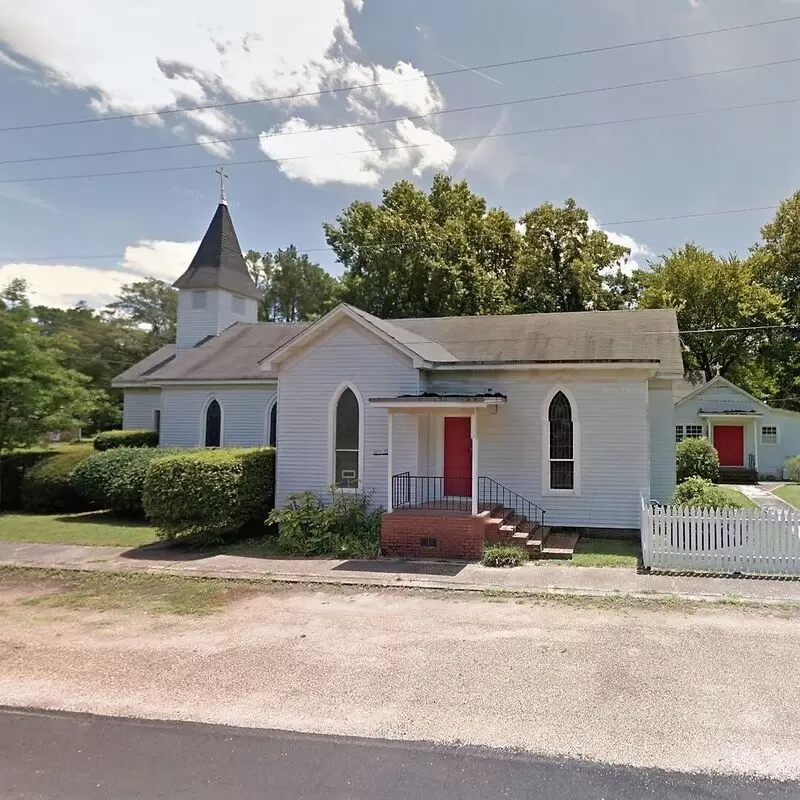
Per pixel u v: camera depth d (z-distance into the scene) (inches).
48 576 456.4
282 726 209.2
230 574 451.5
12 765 184.9
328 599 381.1
